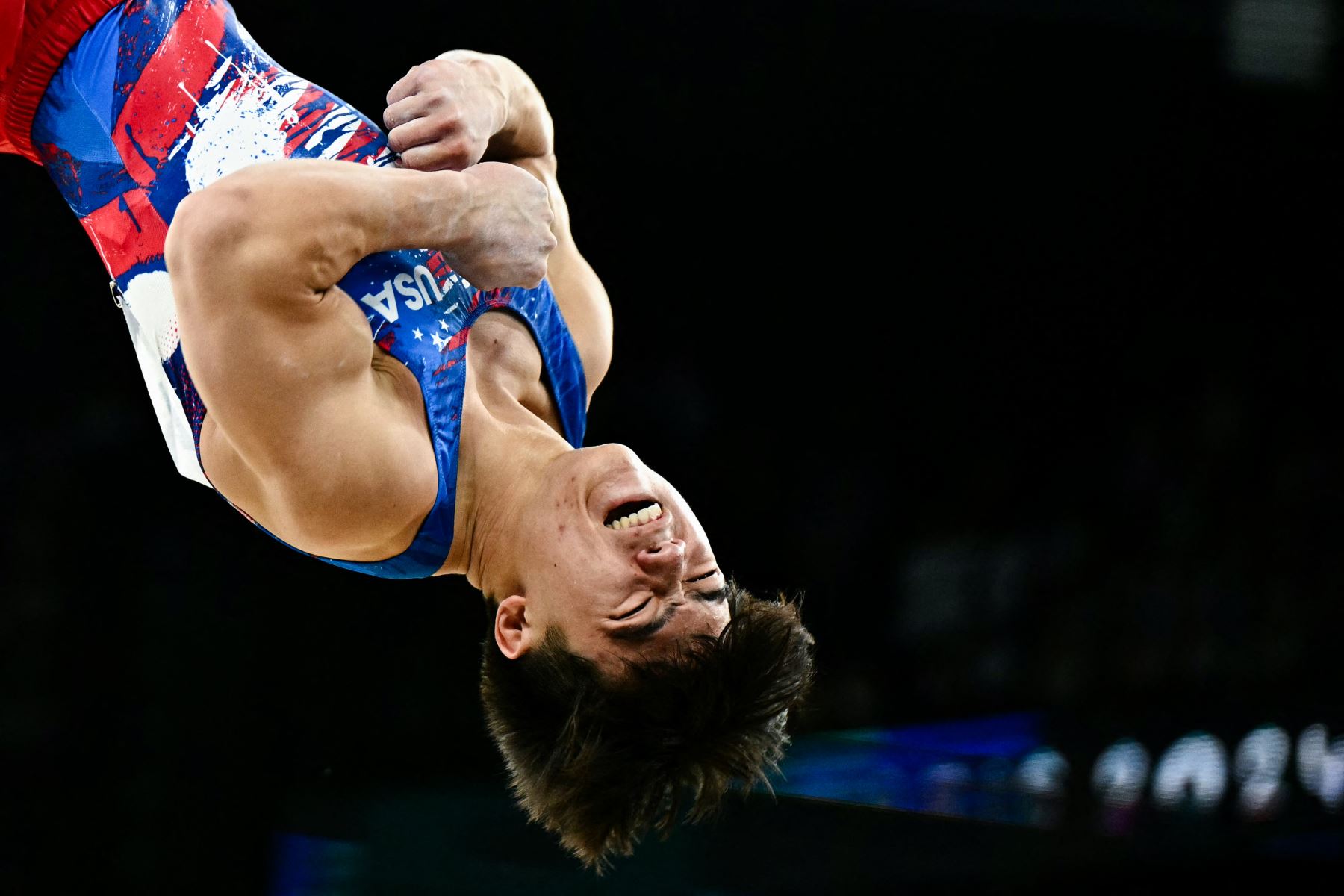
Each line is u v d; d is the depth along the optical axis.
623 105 7.71
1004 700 7.74
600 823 2.85
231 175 2.52
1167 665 8.01
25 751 5.93
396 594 6.70
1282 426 8.82
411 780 6.43
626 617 2.77
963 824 6.83
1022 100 8.30
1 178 6.32
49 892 5.81
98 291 6.51
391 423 2.66
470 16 7.05
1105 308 8.88
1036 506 8.46
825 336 8.52
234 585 6.46
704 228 8.20
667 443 8.04
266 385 2.49
